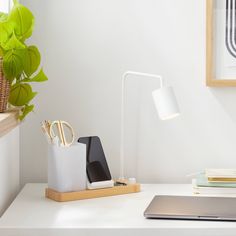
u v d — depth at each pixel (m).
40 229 1.48
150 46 2.11
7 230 1.48
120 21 2.10
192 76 2.12
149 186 2.04
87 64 2.12
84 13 2.10
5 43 1.68
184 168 2.14
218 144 2.13
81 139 1.91
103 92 2.12
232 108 2.12
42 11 2.10
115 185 1.93
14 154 1.95
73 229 1.48
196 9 2.10
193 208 1.62
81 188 1.82
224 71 2.11
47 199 1.82
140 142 2.13
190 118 2.13
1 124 1.48
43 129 1.88
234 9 2.09
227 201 1.71
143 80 2.12
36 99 2.12
